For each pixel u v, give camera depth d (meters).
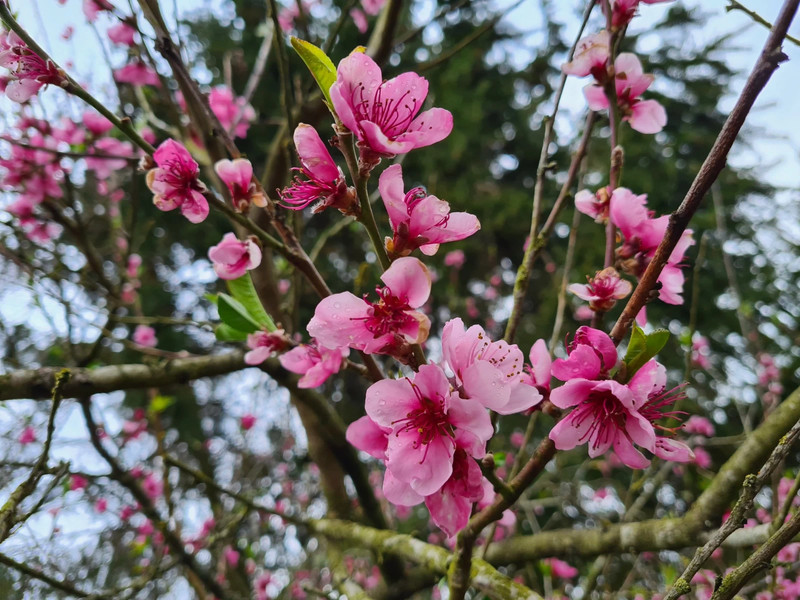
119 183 4.28
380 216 6.37
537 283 9.12
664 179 8.62
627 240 1.31
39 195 3.01
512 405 1.02
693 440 4.09
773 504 2.37
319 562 4.56
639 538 2.19
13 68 1.30
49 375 2.21
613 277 1.25
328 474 3.17
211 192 1.34
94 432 2.78
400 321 0.99
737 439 3.97
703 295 8.30
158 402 3.79
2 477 3.08
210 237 7.83
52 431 1.43
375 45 2.71
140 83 3.21
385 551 2.46
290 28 4.70
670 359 7.96
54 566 2.76
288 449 5.45
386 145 0.95
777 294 8.83
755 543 1.75
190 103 2.43
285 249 1.30
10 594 2.52
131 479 2.92
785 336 7.84
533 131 9.90
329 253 8.59
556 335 1.79
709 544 0.93
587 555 2.43
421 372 0.99
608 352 1.03
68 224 3.00
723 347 8.26
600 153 8.64
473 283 8.79
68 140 3.15
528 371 1.22
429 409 1.01
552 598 3.68
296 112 2.80
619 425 1.07
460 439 0.99
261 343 1.55
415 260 0.97
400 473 0.98
